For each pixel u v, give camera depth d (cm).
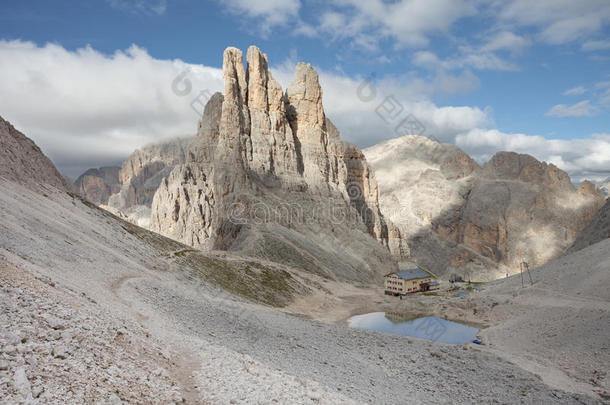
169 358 2320
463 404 3769
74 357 1531
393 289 13962
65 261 4262
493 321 9006
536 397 4253
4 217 4516
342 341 5816
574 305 7538
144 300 4231
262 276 11119
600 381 4900
